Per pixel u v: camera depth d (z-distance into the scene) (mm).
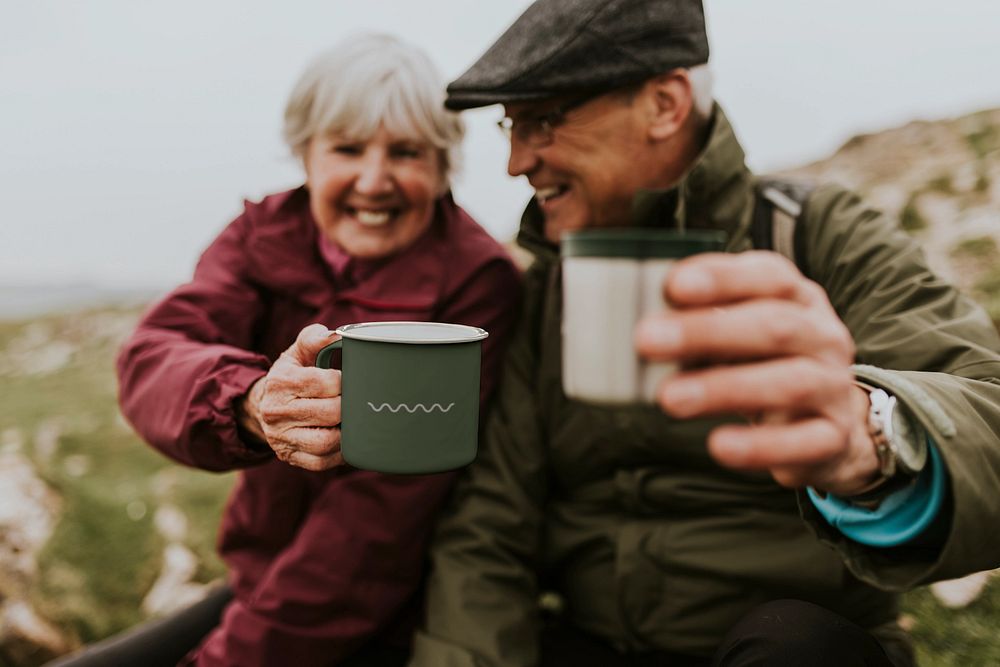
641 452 1463
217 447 1316
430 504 1552
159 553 3145
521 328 1648
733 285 584
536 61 1297
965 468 803
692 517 1443
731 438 617
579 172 1368
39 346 7902
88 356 7504
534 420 1590
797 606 1065
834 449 619
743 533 1401
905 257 1312
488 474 1596
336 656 1534
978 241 4113
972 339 1182
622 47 1274
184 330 1600
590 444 1513
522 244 1537
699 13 1366
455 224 1715
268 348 1729
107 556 3119
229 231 1756
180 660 1762
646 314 590
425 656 1421
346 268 1666
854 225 1365
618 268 588
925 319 1224
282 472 1618
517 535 1570
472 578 1506
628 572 1453
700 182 1328
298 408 1051
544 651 1543
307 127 1601
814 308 616
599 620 1547
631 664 1482
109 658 1666
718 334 576
